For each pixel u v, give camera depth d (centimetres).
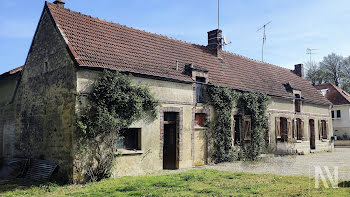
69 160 1180
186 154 1588
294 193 902
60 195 950
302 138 2528
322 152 2719
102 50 1395
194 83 1653
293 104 2453
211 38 2216
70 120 1197
